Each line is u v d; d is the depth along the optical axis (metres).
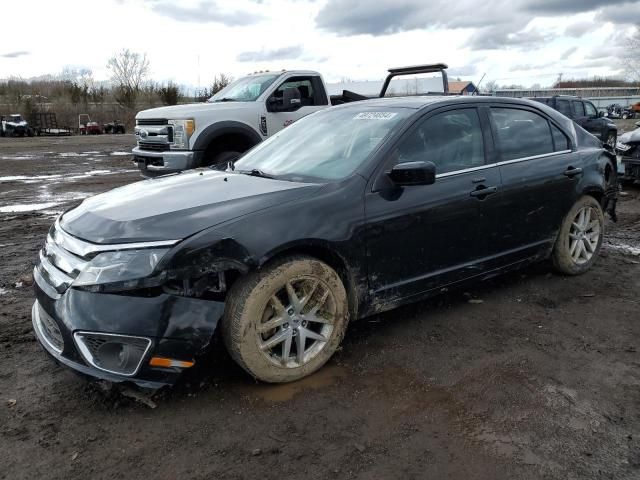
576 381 3.25
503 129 4.40
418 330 3.95
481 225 4.09
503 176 4.23
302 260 3.16
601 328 3.99
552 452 2.61
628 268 5.36
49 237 3.30
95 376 2.76
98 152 20.44
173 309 2.82
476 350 3.64
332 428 2.80
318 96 9.73
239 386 3.19
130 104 43.44
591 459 2.56
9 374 3.34
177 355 2.82
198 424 2.83
